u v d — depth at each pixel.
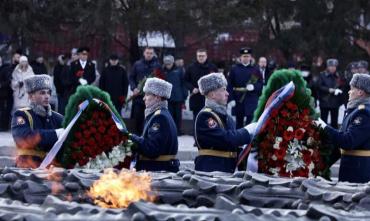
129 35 27.20
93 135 9.37
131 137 9.46
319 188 4.62
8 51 26.70
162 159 9.48
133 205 3.59
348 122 9.72
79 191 4.75
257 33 28.86
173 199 4.72
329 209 3.86
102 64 27.23
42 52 27.48
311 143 9.48
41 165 9.03
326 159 9.60
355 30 28.38
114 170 5.11
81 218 3.53
